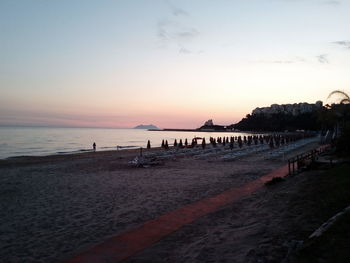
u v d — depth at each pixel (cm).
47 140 7962
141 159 2483
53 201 1173
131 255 630
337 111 3300
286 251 532
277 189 1213
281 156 2906
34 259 633
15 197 1259
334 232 525
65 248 689
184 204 1079
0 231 820
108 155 3544
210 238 700
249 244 616
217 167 2217
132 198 1198
